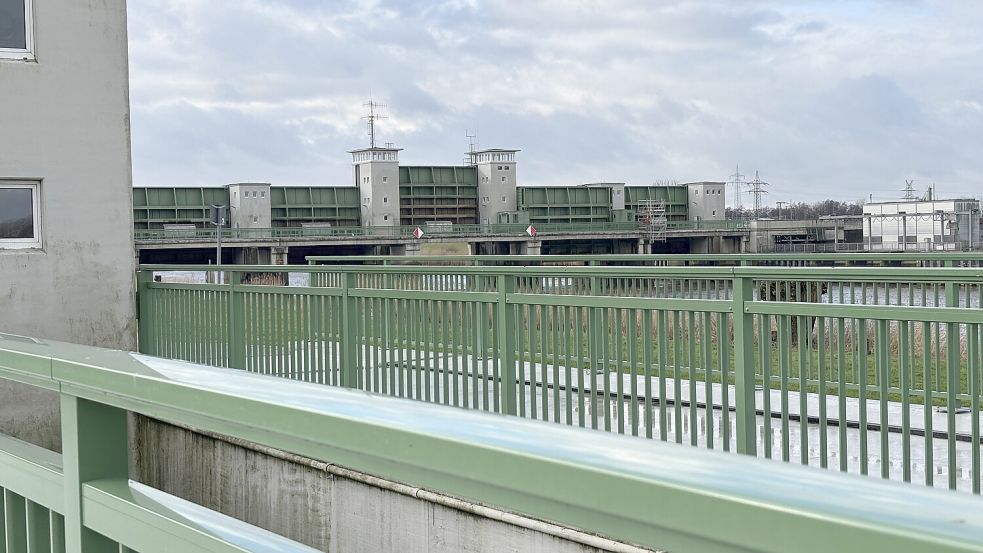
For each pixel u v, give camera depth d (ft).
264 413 4.37
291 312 30.89
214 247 292.20
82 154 37.29
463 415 3.68
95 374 6.00
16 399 35.81
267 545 5.11
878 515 2.28
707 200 399.85
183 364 5.82
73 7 37.01
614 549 15.94
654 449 3.00
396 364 26.94
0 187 36.17
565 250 370.32
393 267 29.55
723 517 2.55
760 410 27.12
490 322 26.86
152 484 31.07
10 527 8.07
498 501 3.29
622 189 379.35
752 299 18.54
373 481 21.68
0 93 35.76
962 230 316.40
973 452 16.65
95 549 6.70
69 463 6.75
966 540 2.09
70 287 37.14
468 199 363.15
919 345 33.32
